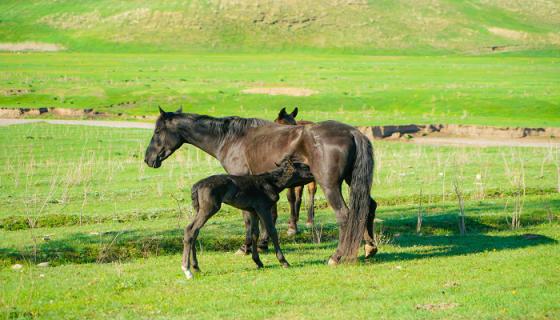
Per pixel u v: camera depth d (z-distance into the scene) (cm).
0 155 2592
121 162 2420
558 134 3453
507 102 4338
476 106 4306
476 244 1312
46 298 948
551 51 11306
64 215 1568
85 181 2012
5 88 4972
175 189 1939
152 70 6706
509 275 1041
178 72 6488
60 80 5562
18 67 6875
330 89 4984
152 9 12581
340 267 1101
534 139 3375
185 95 4762
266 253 1253
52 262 1186
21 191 1902
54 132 3281
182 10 12506
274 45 11350
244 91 4906
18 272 1104
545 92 4784
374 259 1173
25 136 3108
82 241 1305
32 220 1516
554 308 860
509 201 1780
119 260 1189
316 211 1684
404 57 9888
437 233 1452
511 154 2742
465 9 14212
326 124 1151
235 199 1062
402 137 3416
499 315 831
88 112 4238
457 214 1596
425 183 2061
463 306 872
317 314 847
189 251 1048
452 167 2392
